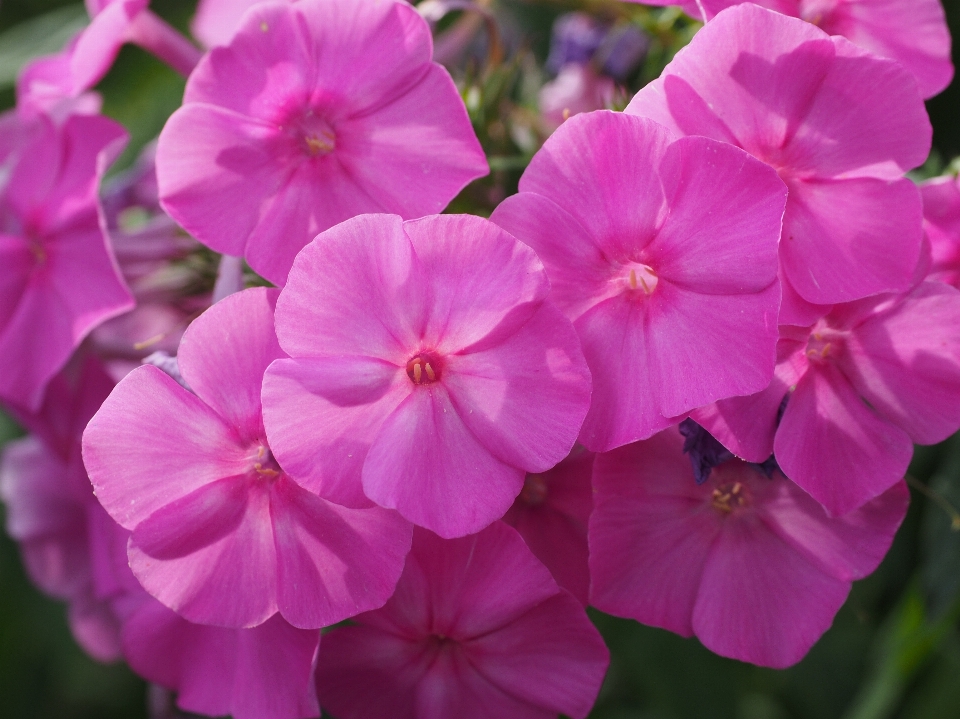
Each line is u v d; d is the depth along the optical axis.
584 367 0.14
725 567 0.16
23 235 0.18
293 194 0.15
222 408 0.15
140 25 0.18
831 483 0.15
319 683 0.16
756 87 0.15
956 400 0.15
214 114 0.15
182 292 0.19
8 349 0.18
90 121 0.18
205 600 0.15
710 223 0.14
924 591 0.19
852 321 0.15
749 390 0.14
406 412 0.14
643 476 0.15
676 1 0.16
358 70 0.15
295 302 0.14
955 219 0.16
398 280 0.14
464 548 0.15
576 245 0.15
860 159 0.15
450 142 0.15
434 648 0.16
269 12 0.15
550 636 0.15
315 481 0.14
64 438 0.19
